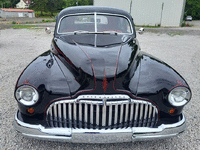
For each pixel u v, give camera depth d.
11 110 3.15
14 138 2.49
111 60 2.10
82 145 2.41
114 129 1.93
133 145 2.43
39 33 13.35
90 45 2.46
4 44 8.91
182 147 2.40
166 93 2.00
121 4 23.48
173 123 2.08
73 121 2.01
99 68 1.99
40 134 1.95
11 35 12.20
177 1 21.67
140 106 1.99
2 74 4.80
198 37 13.48
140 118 2.03
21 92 1.92
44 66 2.24
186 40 11.96
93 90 1.91
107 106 1.96
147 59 2.59
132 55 2.38
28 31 14.50
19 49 7.87
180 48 9.18
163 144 2.46
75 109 1.93
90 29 3.23
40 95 1.94
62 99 1.95
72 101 1.92
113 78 1.94
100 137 1.92
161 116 2.07
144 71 2.25
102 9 3.44
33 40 10.30
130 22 3.46
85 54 2.20
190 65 6.12
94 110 1.98
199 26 24.36
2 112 3.08
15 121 2.06
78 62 2.12
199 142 2.50
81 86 1.97
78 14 3.32
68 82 2.06
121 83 1.97
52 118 2.03
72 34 3.10
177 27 21.84
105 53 2.23
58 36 3.12
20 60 6.14
